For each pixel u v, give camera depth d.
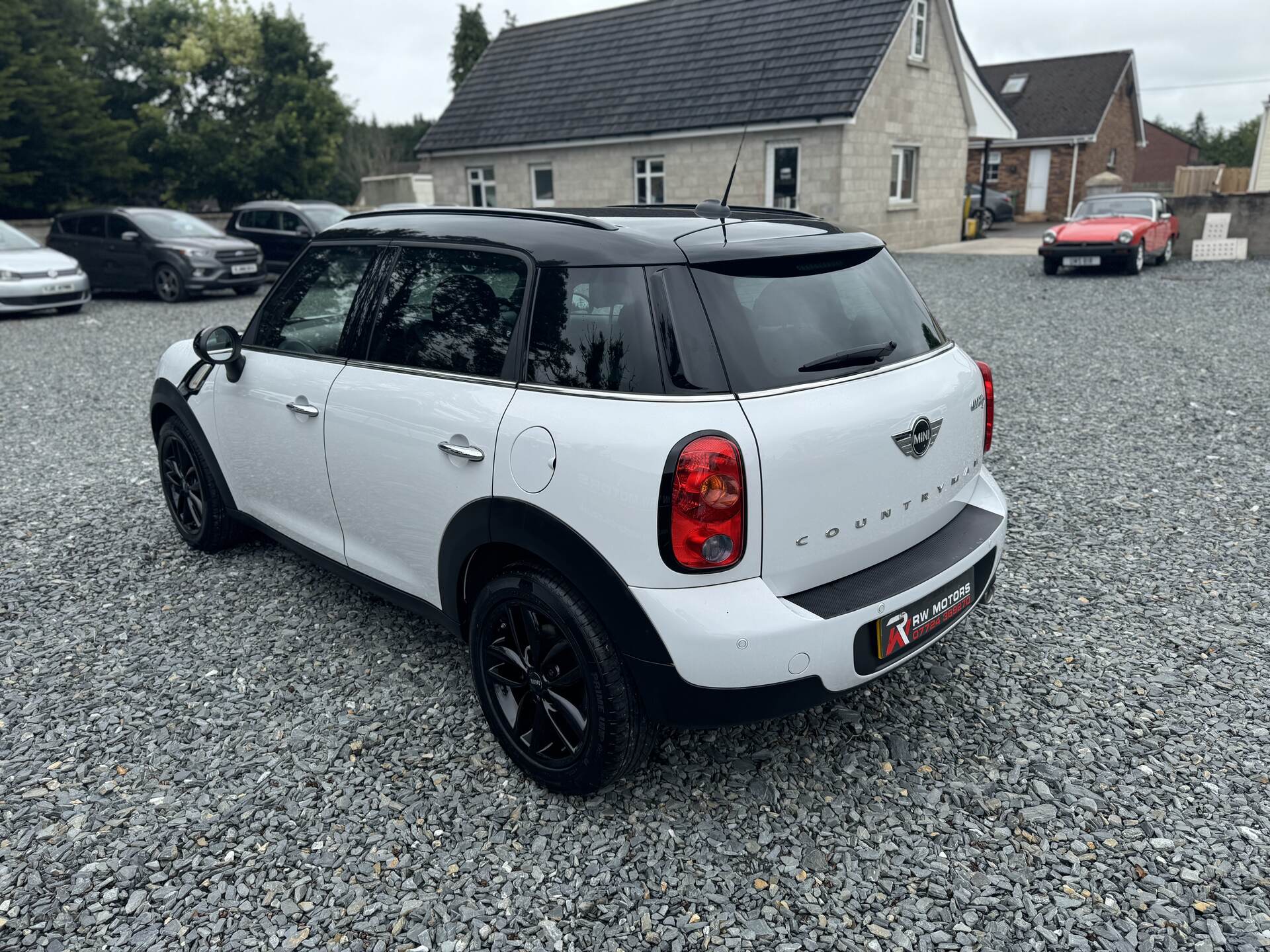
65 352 10.97
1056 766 2.85
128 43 35.53
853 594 2.52
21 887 2.44
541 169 22.84
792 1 20.41
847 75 18.23
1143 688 3.26
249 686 3.43
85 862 2.53
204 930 2.29
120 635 3.84
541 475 2.49
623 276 2.49
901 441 2.63
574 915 2.32
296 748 3.04
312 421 3.41
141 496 5.61
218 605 4.09
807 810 2.69
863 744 2.99
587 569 2.42
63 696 3.39
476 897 2.38
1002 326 10.95
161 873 2.49
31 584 4.36
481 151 23.23
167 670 3.55
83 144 27.77
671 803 2.73
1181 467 5.59
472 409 2.73
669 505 2.27
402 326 3.12
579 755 2.63
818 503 2.43
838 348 2.61
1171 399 7.20
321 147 36.72
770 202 19.41
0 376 9.61
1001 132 25.11
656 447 2.28
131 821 2.70
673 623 2.32
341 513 3.41
